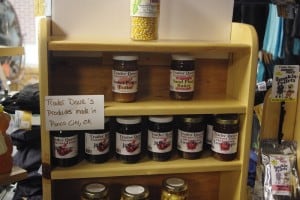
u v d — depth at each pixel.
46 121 0.97
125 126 1.05
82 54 1.12
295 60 1.60
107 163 1.07
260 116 1.27
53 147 1.02
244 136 1.09
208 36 1.16
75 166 1.04
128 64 1.04
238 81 1.13
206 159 1.12
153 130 1.08
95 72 1.14
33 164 1.28
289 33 1.58
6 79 1.69
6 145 0.99
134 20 1.01
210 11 1.15
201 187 1.28
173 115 1.10
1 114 1.02
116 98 1.06
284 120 1.25
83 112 0.99
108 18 1.09
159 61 1.17
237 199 1.14
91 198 1.04
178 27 1.14
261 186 1.23
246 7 1.64
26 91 1.28
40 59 0.94
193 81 1.12
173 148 1.17
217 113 1.07
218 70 1.22
